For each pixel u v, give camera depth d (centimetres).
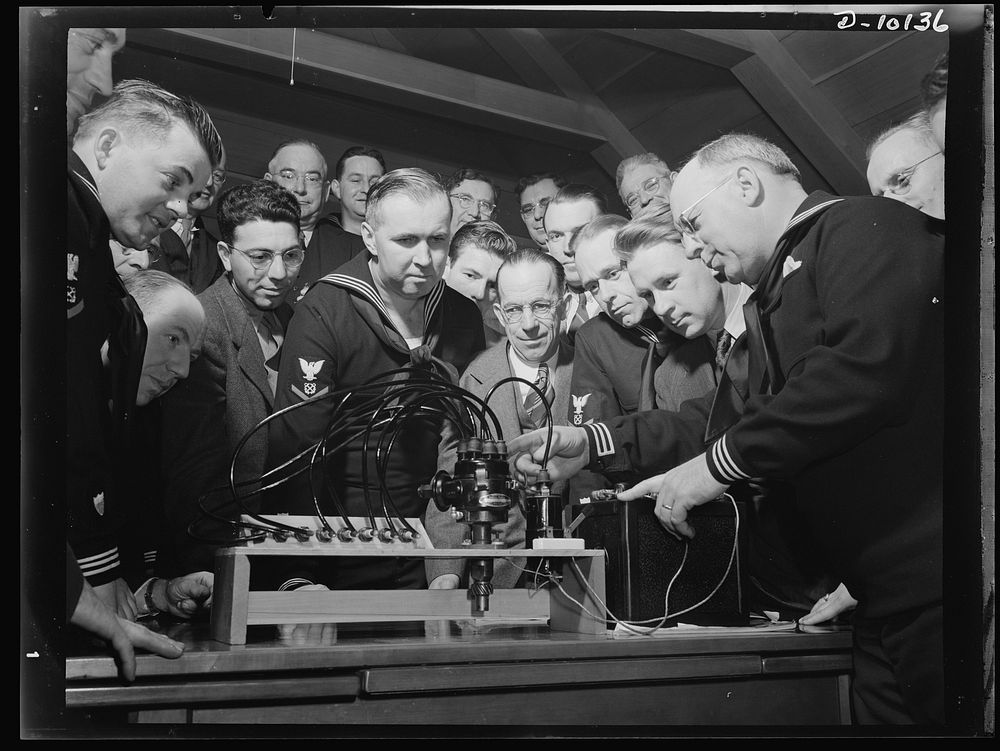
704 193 209
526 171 211
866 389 184
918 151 199
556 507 161
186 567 178
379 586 187
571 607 157
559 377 206
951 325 187
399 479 191
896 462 186
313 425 189
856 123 205
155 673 120
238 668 123
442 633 153
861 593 186
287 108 196
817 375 186
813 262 197
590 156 213
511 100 211
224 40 189
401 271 200
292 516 166
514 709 135
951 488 183
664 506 162
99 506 169
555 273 209
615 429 204
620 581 159
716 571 165
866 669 173
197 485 181
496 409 202
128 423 177
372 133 202
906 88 199
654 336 209
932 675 178
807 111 206
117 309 179
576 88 214
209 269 188
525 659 135
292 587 180
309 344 192
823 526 191
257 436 186
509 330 206
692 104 212
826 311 192
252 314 190
